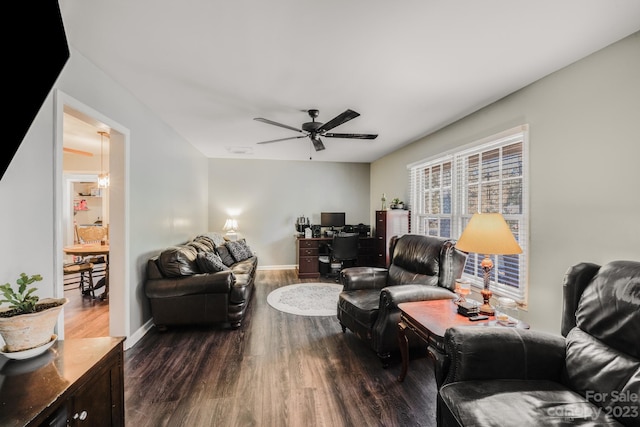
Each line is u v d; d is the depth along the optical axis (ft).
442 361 5.10
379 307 8.09
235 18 5.31
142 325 9.69
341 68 7.22
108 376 4.27
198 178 17.24
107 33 5.75
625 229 5.96
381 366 7.79
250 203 20.36
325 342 9.24
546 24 5.45
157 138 10.85
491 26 5.52
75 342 4.48
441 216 12.87
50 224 5.58
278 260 20.76
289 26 5.55
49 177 5.57
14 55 2.95
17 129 3.26
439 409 4.52
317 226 20.03
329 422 5.63
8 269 4.76
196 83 8.07
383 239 16.31
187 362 7.91
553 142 7.45
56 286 5.66
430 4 4.92
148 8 5.01
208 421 5.64
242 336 9.65
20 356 3.80
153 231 10.59
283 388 6.74
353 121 11.52
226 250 15.30
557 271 7.39
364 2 4.87
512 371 4.60
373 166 21.15
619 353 4.09
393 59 6.78
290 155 18.88
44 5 3.18
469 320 6.19
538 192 7.89
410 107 9.93
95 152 17.02
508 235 6.12
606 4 4.88
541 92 7.77
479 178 10.51
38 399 3.12
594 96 6.49
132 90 8.58
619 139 6.04
